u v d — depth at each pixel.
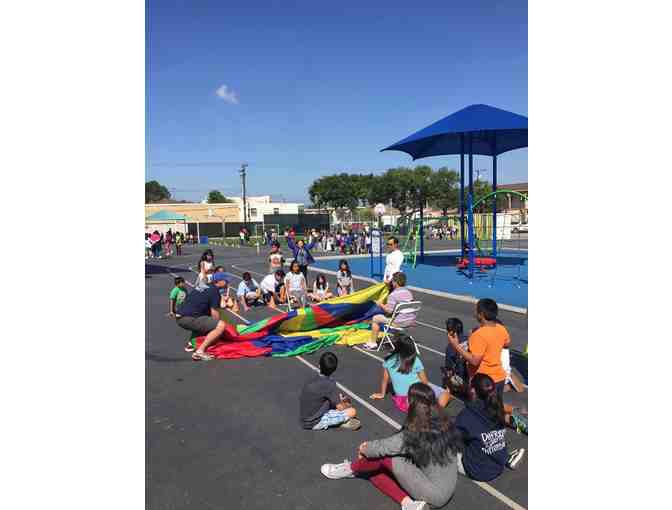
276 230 56.16
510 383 6.84
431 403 4.00
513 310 12.58
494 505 4.15
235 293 15.93
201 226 63.72
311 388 5.59
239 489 4.43
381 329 10.31
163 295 15.80
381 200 72.19
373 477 4.38
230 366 8.12
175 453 5.10
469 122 19.81
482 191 69.50
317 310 10.02
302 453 5.09
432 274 20.95
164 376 7.61
